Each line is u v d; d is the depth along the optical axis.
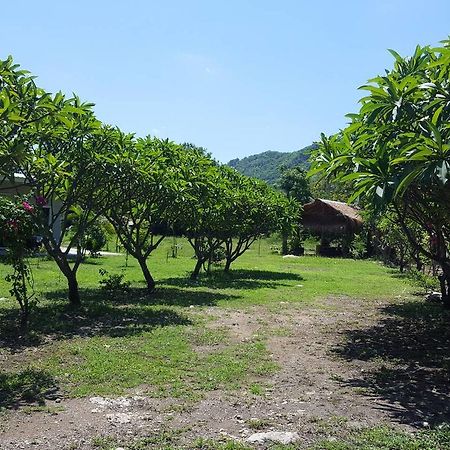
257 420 4.98
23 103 7.00
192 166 13.47
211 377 6.43
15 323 9.18
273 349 8.18
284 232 21.23
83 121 9.67
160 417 5.04
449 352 8.30
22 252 8.95
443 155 5.20
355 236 35.44
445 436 4.61
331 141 8.13
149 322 9.77
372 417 5.20
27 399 5.48
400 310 12.68
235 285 16.41
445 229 10.10
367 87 6.38
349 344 8.76
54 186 10.50
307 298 14.15
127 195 11.61
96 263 22.23
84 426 4.76
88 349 7.58
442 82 6.45
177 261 25.09
